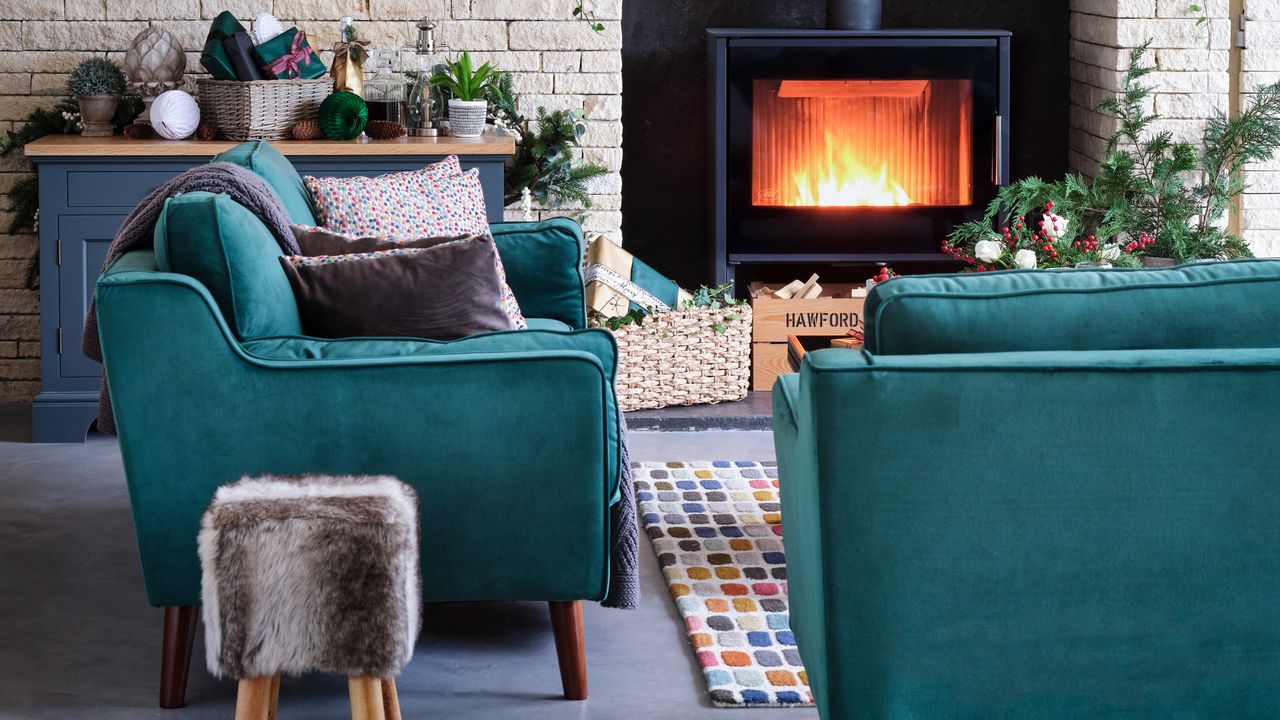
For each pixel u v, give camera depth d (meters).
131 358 2.40
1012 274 2.04
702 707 2.53
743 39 4.92
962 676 1.96
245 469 2.44
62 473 3.99
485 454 2.47
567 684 2.56
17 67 4.57
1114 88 4.91
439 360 2.45
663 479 3.88
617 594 2.76
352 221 3.41
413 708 2.52
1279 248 5.03
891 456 1.89
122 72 4.56
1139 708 1.97
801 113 4.98
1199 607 1.94
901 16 5.43
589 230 4.88
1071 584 1.93
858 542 1.91
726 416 4.47
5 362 4.75
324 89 4.36
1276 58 4.92
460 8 4.72
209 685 2.63
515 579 2.51
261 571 1.95
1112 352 1.91
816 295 4.84
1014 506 1.90
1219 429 1.89
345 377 2.43
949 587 1.93
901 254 5.04
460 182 3.64
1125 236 4.84
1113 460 1.89
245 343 2.47
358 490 2.03
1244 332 1.98
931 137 5.00
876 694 1.96
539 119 4.72
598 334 2.58
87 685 2.62
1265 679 1.97
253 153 3.25
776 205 5.03
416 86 4.43
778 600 3.00
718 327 4.50
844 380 1.88
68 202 4.18
